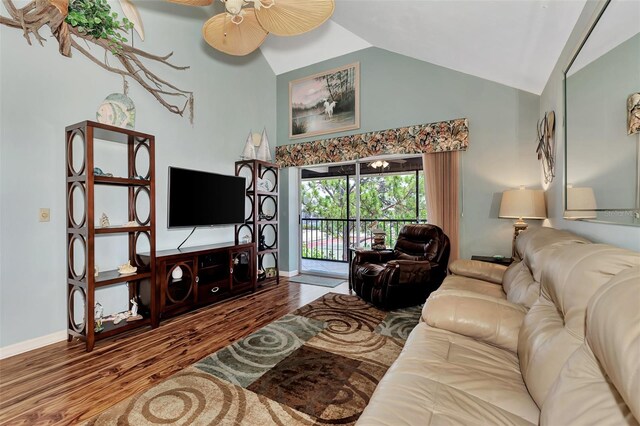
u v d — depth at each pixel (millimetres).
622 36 1332
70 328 2484
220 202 3797
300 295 3811
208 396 1744
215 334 2621
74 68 2590
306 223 5613
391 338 2521
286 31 2215
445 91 3779
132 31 3008
